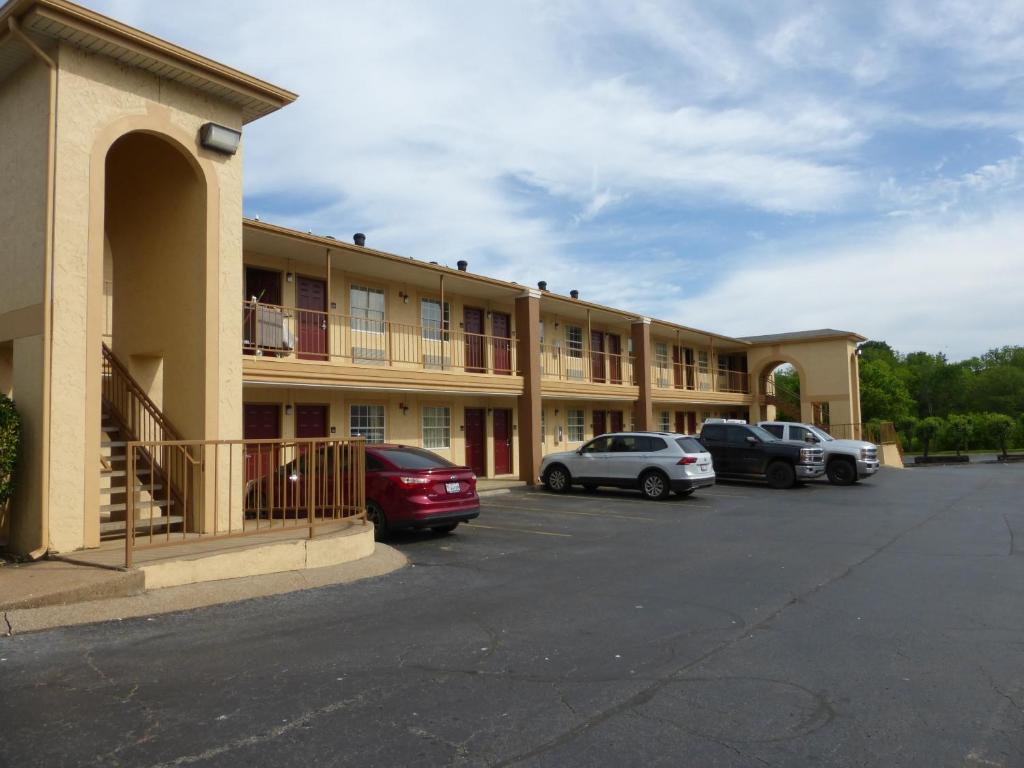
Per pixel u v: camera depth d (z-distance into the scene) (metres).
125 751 3.72
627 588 7.81
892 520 13.55
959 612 6.75
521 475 20.86
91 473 7.96
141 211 10.06
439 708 4.37
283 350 14.44
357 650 5.49
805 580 8.21
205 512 9.09
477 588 7.80
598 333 28.25
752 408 36.03
